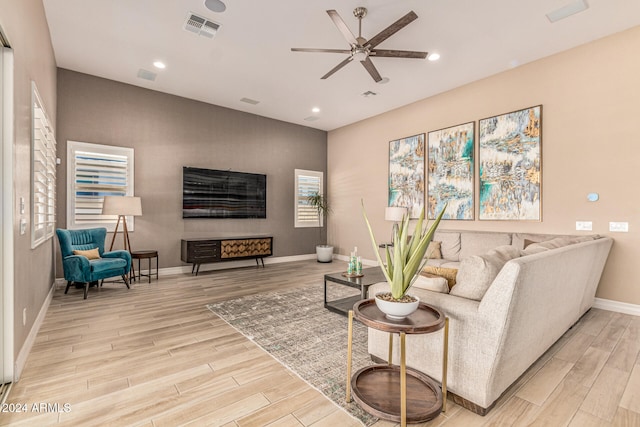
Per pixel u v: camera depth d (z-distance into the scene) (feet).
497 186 14.38
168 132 16.97
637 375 6.72
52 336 8.56
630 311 10.87
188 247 16.58
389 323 4.91
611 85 11.26
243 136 19.98
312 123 22.54
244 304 11.64
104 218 15.11
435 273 6.93
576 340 8.59
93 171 14.74
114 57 13.09
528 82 13.37
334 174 23.85
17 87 6.62
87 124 14.61
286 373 6.72
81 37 11.61
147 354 7.55
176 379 6.44
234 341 8.36
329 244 24.26
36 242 8.45
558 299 6.83
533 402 5.72
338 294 13.01
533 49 12.27
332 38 11.65
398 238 5.44
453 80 15.12
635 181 10.77
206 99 17.89
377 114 20.40
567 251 6.68
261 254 19.48
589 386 6.27
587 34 11.23
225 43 11.99
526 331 5.71
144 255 14.60
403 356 4.75
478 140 15.11
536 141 13.10
